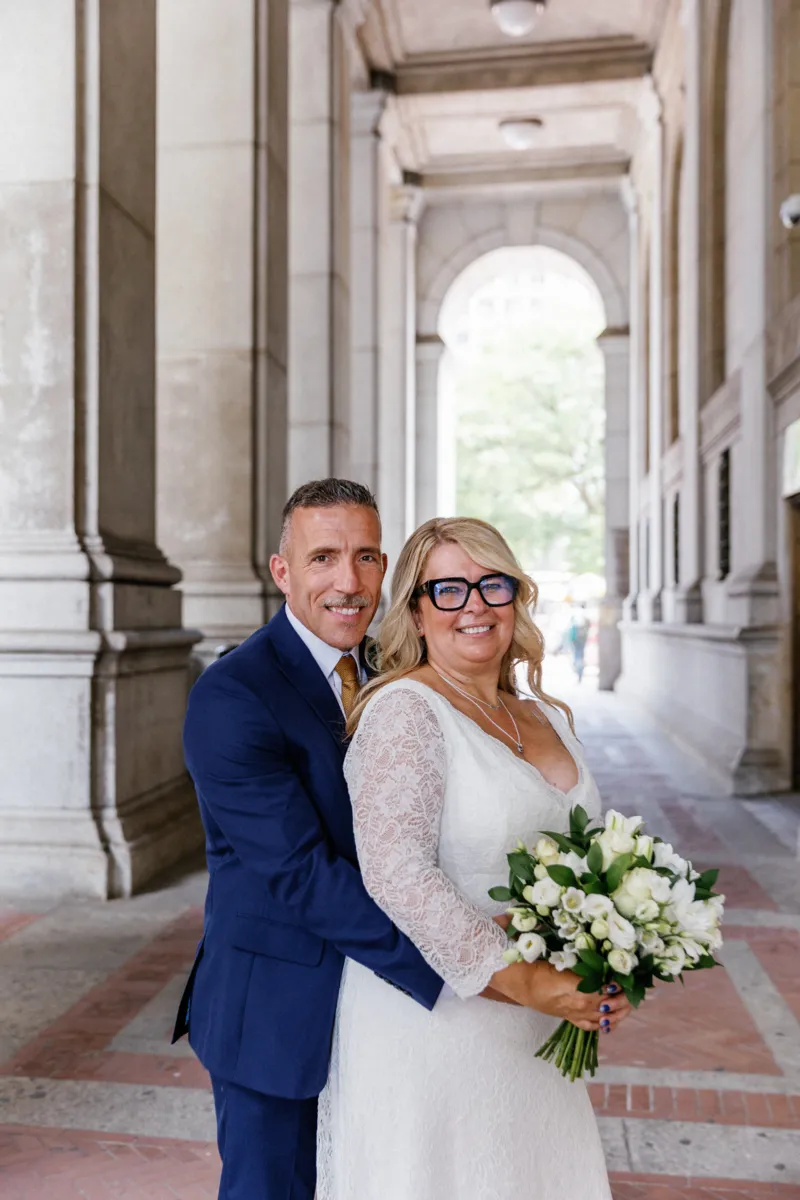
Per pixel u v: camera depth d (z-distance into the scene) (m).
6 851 5.53
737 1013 4.13
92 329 5.70
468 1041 1.71
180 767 6.68
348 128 11.82
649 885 1.54
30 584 5.55
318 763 1.89
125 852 5.55
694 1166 2.96
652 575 17.03
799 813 8.17
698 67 12.05
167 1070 3.52
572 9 14.73
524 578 1.84
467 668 1.83
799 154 8.88
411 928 1.60
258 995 1.87
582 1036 1.66
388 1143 1.71
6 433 5.68
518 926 1.56
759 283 9.26
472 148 18.88
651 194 17.69
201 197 8.34
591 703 18.02
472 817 1.70
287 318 9.05
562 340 41.78
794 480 8.50
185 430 8.30
